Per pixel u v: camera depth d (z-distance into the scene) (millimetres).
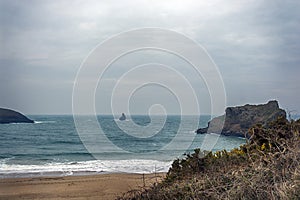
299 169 4461
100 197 9344
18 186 12516
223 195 4480
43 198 10734
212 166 5910
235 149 6715
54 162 21062
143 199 5473
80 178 13711
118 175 11344
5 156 24219
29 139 32469
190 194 4875
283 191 4152
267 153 5281
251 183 4410
